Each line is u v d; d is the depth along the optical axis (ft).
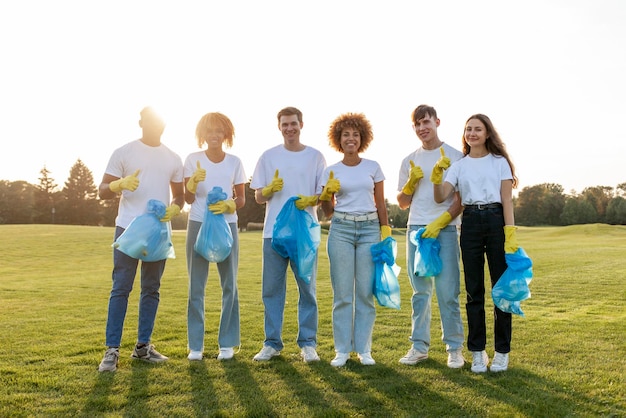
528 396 11.01
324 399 10.92
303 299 14.65
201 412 10.18
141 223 13.43
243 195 15.57
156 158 14.52
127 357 14.53
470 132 13.42
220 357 14.47
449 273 13.80
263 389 11.59
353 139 14.28
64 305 24.66
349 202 14.29
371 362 13.74
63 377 12.41
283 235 14.20
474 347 13.10
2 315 21.74
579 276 35.58
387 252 14.06
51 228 111.55
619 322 19.13
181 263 48.85
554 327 18.31
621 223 262.47
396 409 10.32
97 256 63.46
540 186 293.64
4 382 12.01
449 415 10.00
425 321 14.16
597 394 11.11
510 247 12.66
